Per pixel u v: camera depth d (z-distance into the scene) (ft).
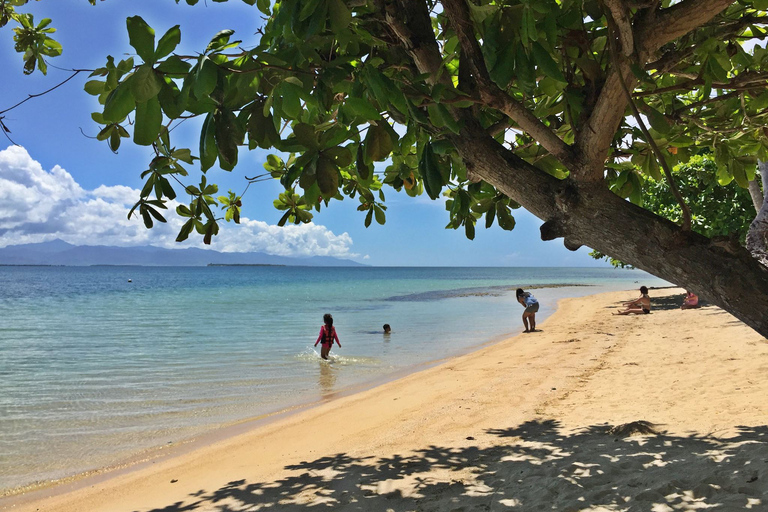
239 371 43.83
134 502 17.66
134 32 5.73
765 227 17.58
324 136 7.54
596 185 8.01
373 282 333.01
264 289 235.20
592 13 8.93
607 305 97.45
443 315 99.25
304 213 12.22
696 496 11.71
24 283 325.01
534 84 6.68
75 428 27.84
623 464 15.05
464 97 7.96
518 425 22.29
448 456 18.75
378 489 15.87
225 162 6.86
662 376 29.35
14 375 42.09
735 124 11.67
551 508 12.41
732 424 18.43
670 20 7.01
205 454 22.99
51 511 17.58
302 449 22.22
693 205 72.08
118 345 59.57
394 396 31.91
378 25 9.29
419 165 8.66
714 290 6.84
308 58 7.38
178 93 6.51
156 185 8.41
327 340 49.26
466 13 7.82
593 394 26.78
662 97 12.68
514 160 8.86
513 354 44.98
